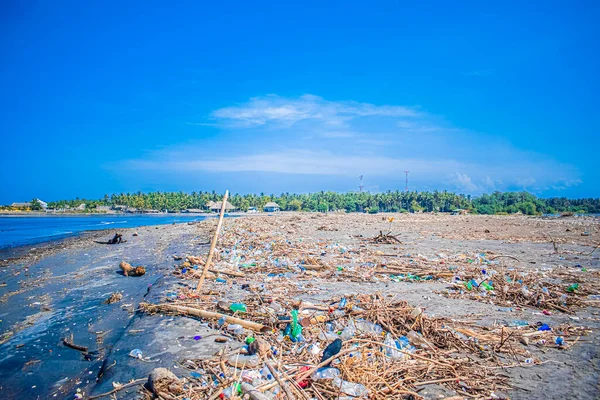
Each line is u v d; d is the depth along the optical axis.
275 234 25.38
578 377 5.06
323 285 10.78
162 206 175.88
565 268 13.48
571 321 7.52
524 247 20.16
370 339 6.29
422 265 13.60
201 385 4.94
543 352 5.95
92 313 8.89
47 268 15.45
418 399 4.55
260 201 185.12
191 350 6.16
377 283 11.12
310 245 19.17
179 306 8.15
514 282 10.48
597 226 38.53
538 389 4.77
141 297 10.12
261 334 6.78
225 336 6.77
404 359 5.57
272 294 9.55
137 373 5.44
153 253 18.73
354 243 21.08
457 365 5.43
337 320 7.18
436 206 152.62
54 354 6.62
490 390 4.75
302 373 5.05
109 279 12.73
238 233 26.23
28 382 5.59
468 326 7.11
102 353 6.56
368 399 4.51
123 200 172.25
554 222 47.94
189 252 18.33
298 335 6.46
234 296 9.48
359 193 190.38
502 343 6.12
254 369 5.31
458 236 26.53
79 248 22.69
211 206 115.12
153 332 7.04
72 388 5.37
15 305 9.79
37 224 70.75
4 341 7.28
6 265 16.56
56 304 9.78
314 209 177.00
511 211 124.94
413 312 7.02
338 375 5.04
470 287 10.17
